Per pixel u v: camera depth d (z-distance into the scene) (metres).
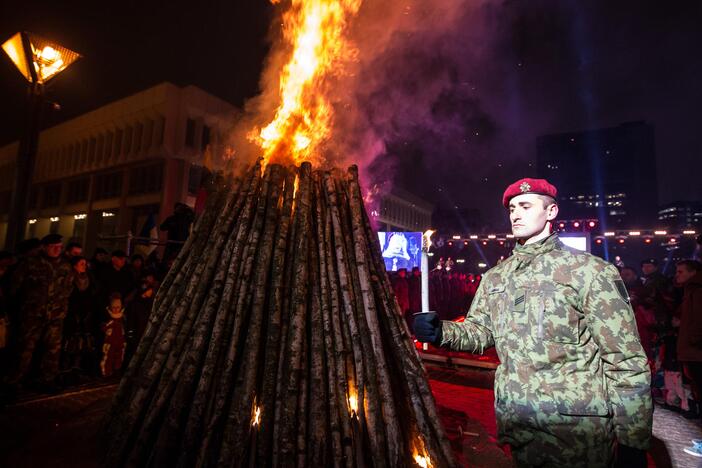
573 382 1.49
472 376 5.83
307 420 2.14
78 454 2.33
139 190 24.25
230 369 2.24
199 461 1.99
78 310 5.08
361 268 2.65
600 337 1.48
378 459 2.09
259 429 2.10
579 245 12.45
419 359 2.61
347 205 3.01
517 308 1.65
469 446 3.05
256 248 2.66
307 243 2.68
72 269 4.80
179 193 22.86
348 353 2.40
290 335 2.31
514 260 1.81
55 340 4.54
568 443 1.45
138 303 5.77
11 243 6.09
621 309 1.47
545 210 1.77
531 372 1.56
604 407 1.44
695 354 3.98
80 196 28.56
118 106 25.11
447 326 1.83
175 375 2.26
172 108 22.73
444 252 26.20
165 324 2.54
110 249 25.23
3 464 2.28
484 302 1.95
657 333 5.02
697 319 3.98
